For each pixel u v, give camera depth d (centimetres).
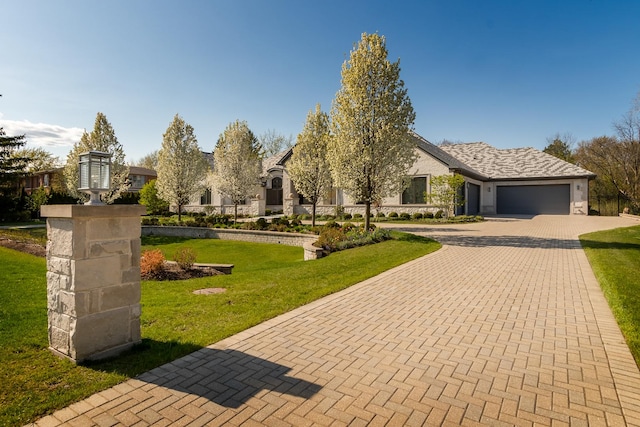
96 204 361
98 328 352
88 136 2159
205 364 354
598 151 3622
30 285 643
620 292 605
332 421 264
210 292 645
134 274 380
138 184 4719
